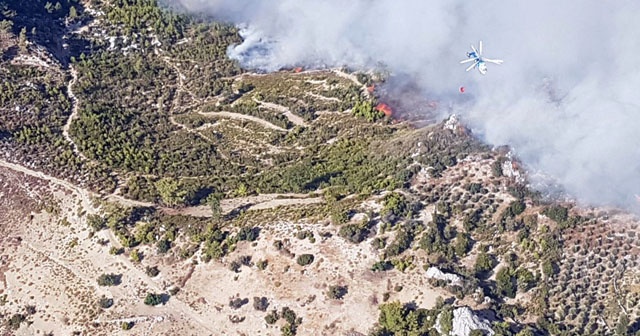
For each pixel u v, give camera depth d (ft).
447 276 621.31
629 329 605.73
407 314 594.24
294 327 613.93
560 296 626.64
